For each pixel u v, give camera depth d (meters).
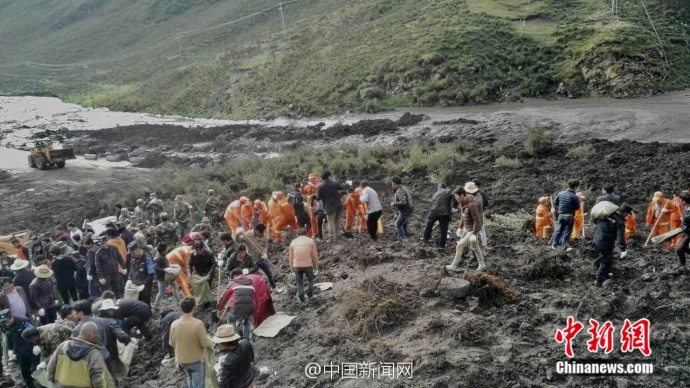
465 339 9.80
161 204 19.30
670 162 21.64
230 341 8.29
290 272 14.37
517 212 18.62
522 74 42.59
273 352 10.77
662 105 33.78
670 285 11.43
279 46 64.44
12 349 12.48
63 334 9.55
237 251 11.68
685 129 27.95
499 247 14.29
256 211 17.91
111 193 29.86
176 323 8.85
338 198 15.79
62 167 37.00
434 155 26.23
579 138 28.89
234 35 83.50
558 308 10.93
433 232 16.91
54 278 13.86
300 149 30.88
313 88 49.44
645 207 18.14
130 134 45.84
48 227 25.39
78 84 85.56
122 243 13.57
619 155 23.61
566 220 13.65
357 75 47.94
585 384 8.78
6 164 38.91
